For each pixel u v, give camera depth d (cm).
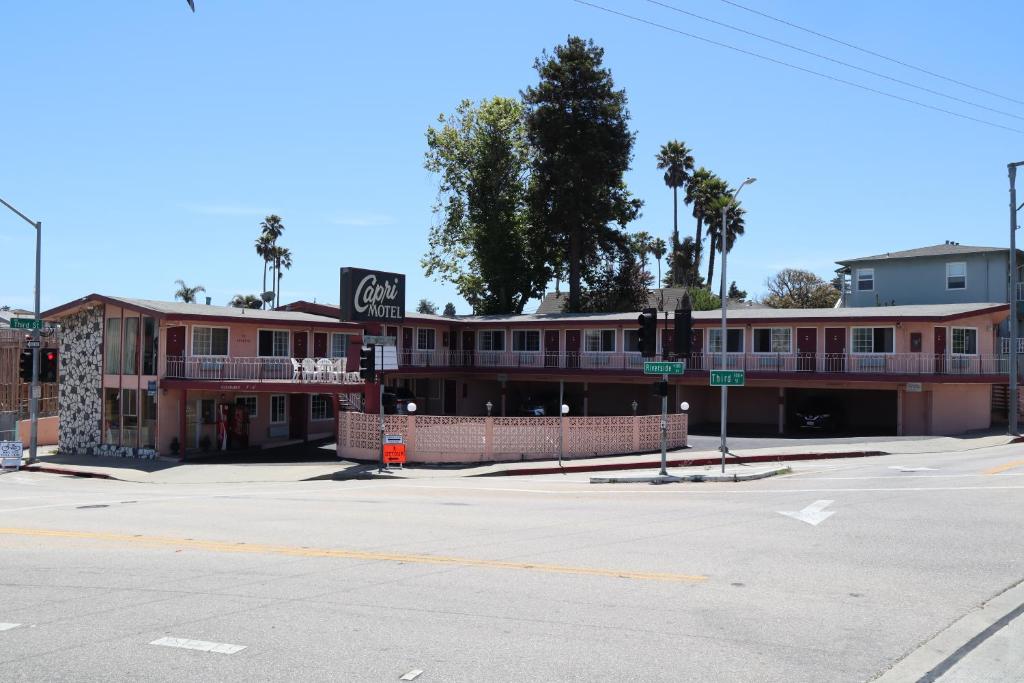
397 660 696
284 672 670
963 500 1712
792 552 1157
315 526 1445
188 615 843
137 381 3550
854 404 4284
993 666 694
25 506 1905
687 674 663
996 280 4578
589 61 5609
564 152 5578
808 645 739
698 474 2352
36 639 768
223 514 1655
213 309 3700
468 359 4947
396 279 3703
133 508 1811
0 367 4569
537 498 1916
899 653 721
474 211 5991
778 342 4031
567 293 7344
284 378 3747
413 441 2895
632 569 1046
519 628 788
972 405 3781
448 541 1263
